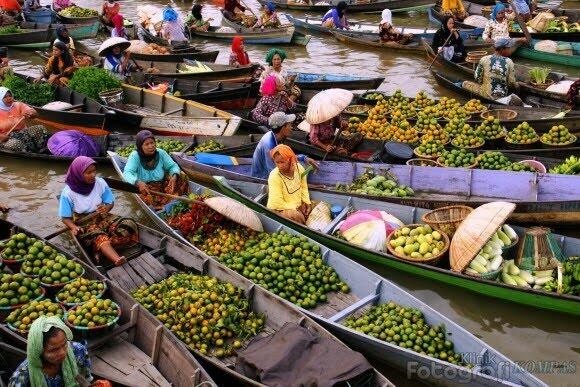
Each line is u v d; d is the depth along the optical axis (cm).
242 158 1074
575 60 1684
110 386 552
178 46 1875
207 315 665
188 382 567
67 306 648
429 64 1822
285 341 610
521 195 948
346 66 1856
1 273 678
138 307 638
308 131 1186
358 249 823
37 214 1009
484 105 1287
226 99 1427
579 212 864
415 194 1002
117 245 812
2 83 1414
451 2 2191
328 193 935
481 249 745
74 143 1153
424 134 1166
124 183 853
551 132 1081
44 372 485
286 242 792
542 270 763
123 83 1466
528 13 1984
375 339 634
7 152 1177
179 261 794
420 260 773
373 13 2498
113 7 2225
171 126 1277
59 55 1480
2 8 2217
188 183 941
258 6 2703
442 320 657
